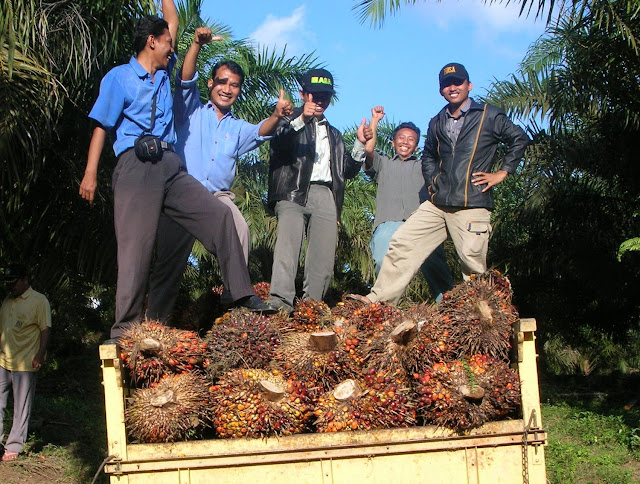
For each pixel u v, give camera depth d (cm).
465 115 532
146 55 449
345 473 350
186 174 441
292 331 432
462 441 359
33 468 715
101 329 1571
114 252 847
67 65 684
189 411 359
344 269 1544
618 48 866
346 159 615
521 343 377
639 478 706
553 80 997
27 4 628
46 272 870
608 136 1027
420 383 367
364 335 390
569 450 779
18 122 619
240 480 348
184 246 477
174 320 496
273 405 357
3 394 738
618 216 1117
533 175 1118
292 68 1385
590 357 1619
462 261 530
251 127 537
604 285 1177
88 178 437
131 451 352
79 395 1206
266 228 1339
